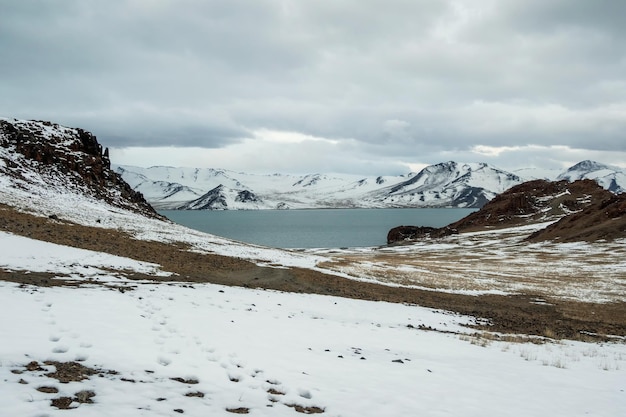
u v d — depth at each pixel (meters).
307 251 117.56
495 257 87.00
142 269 27.98
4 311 12.64
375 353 13.82
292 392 9.16
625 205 100.62
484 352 15.74
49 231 35.22
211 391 8.67
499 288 42.72
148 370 9.45
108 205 70.00
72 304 14.88
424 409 8.77
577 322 29.30
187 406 7.69
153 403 7.62
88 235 37.78
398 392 9.74
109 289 19.48
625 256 71.81
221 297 21.64
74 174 72.38
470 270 61.00
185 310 16.70
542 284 47.47
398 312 25.45
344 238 187.50
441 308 29.97
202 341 12.34
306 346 13.53
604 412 9.52
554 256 81.50
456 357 14.38
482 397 9.90
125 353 10.36
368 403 8.88
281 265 41.22
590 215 107.31
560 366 14.21
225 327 14.62
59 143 77.38
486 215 172.38
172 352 10.98
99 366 9.32
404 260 82.94
